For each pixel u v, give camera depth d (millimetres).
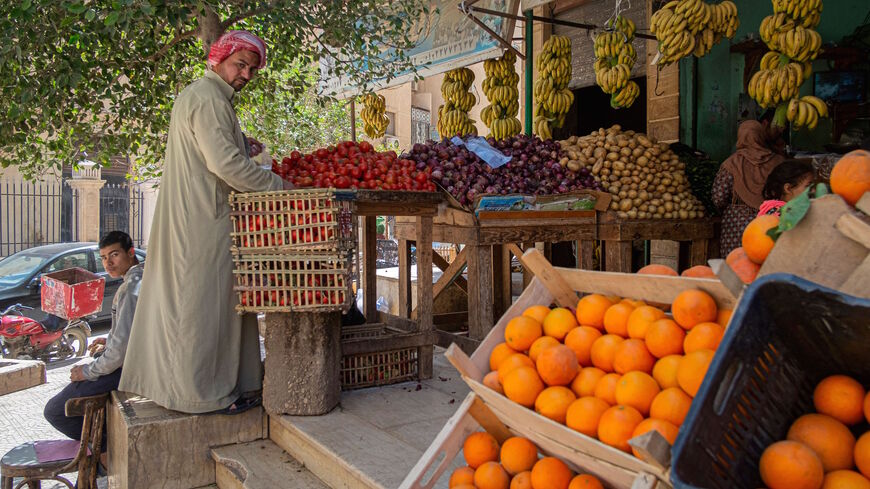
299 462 3391
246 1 5176
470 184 4789
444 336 5137
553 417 1700
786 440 1416
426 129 27516
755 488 1360
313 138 11875
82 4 3748
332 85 9039
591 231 5156
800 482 1293
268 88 6680
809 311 1357
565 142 5844
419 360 4270
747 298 1355
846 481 1297
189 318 3457
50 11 4316
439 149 5016
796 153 5789
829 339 1391
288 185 3646
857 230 1415
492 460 2027
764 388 1404
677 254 6840
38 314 9570
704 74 7141
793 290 1329
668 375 1564
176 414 3539
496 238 4672
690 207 5426
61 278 9211
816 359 1462
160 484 3449
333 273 3289
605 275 1897
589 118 10727
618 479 1598
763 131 5125
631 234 5160
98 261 10594
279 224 3332
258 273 3387
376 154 4258
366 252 5348
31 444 3895
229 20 5160
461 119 7051
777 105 4551
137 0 3844
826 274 1479
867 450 1311
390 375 4195
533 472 1831
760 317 1372
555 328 1920
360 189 3820
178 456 3494
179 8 4082
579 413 1634
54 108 4719
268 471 3287
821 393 1438
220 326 3527
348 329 4695
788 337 1435
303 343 3533
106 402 3963
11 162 5660
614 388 1656
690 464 1232
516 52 6234
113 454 3881
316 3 5309
